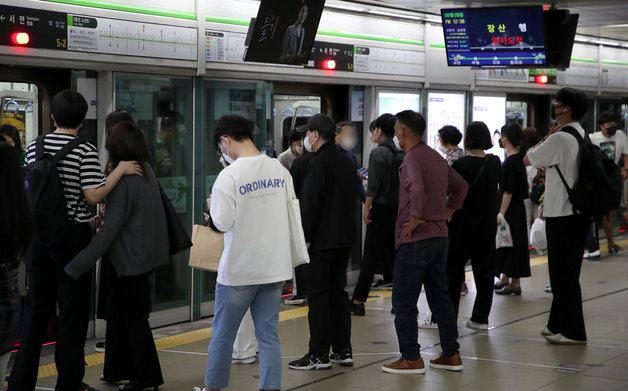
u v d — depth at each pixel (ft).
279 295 15.71
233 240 15.08
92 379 18.72
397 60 31.48
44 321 16.58
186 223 24.80
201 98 24.76
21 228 10.63
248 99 26.27
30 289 16.55
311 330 19.29
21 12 19.97
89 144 16.46
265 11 23.27
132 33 22.33
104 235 16.24
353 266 31.19
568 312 21.65
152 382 17.42
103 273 18.03
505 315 25.76
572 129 21.27
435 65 33.32
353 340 22.44
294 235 16.14
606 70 44.19
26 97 21.27
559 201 21.24
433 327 23.86
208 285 25.67
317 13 25.21
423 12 32.22
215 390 15.44
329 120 19.20
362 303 25.70
